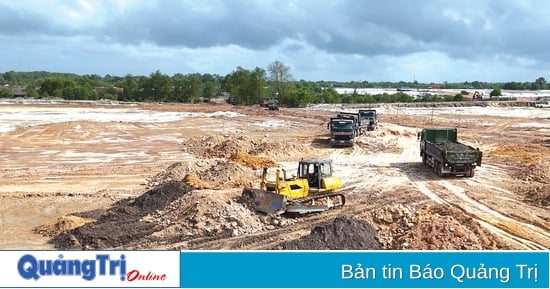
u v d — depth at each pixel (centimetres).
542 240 1962
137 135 5338
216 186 2816
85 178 3225
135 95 12525
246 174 3100
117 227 2089
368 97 11569
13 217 2364
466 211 2344
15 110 7981
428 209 2331
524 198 2595
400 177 3139
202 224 2050
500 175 3188
